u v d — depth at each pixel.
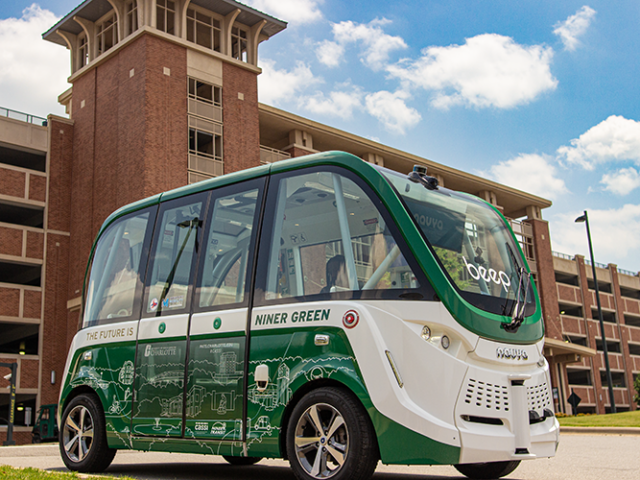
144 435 7.75
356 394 5.98
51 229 38.50
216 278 7.58
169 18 40.84
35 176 38.66
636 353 75.00
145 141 35.25
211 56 39.50
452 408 5.88
